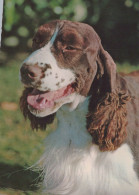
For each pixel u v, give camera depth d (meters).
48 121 1.38
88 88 1.24
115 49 3.00
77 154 1.30
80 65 1.21
